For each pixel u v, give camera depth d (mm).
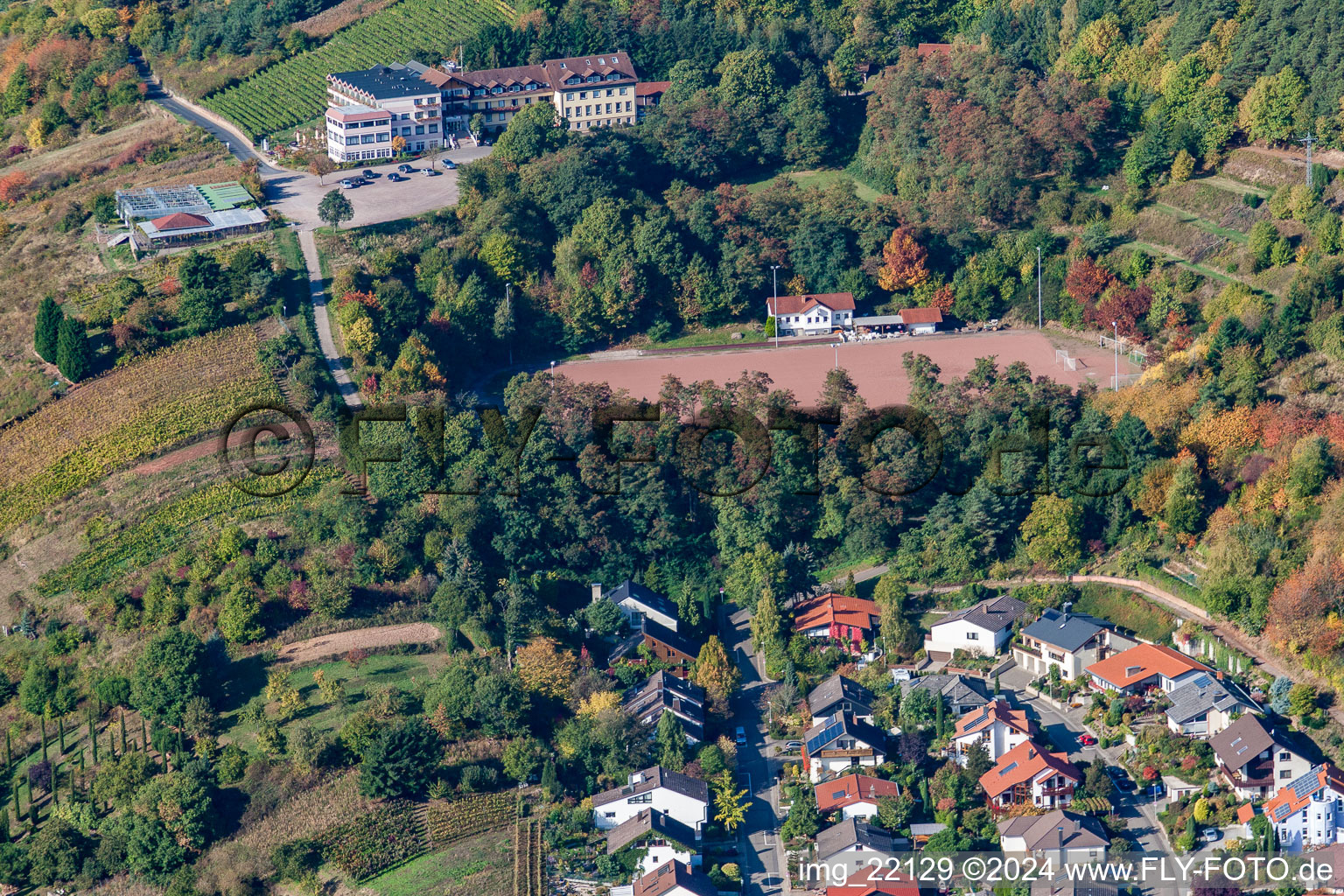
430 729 152875
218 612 171750
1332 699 157375
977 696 160500
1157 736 155625
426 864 143375
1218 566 171125
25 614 175625
